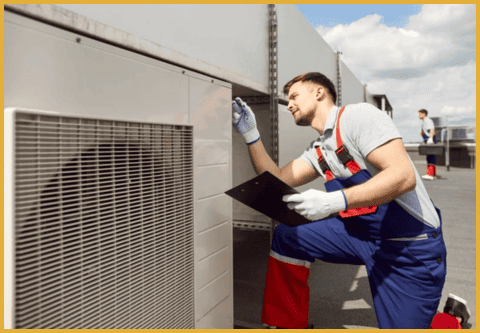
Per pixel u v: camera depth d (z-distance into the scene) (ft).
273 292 4.62
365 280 7.03
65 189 2.28
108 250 2.60
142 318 2.99
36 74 2.13
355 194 3.49
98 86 2.56
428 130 26.08
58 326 2.22
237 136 7.15
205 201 3.98
